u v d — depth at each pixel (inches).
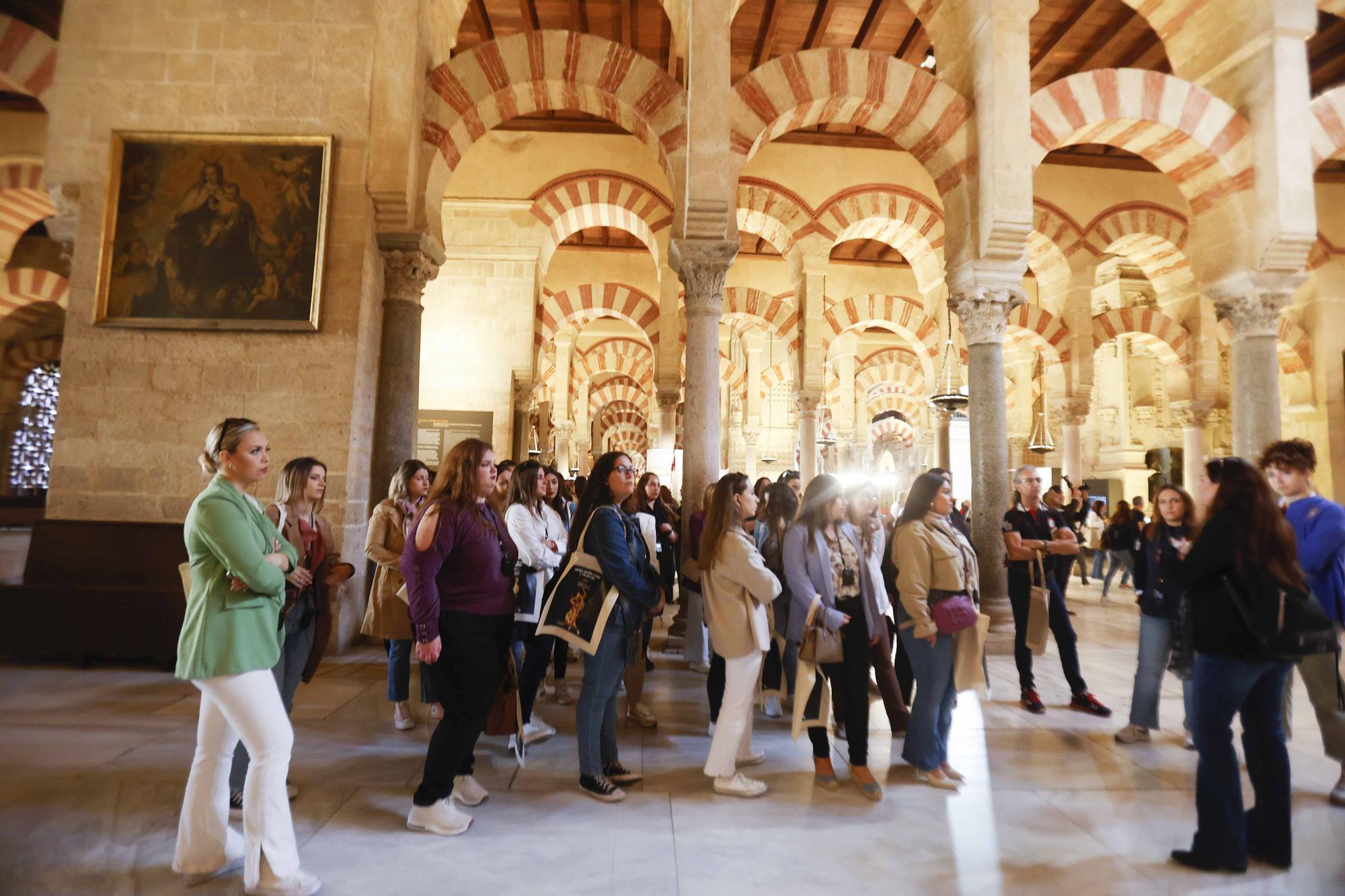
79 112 247.3
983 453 263.9
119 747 145.5
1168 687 213.6
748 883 97.3
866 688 131.6
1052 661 245.6
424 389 408.5
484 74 262.1
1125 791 132.1
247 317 240.2
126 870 97.3
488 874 98.2
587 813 118.9
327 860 101.1
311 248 243.0
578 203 434.3
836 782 131.3
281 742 91.7
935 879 99.3
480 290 419.2
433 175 260.5
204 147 245.3
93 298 240.5
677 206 260.7
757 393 696.4
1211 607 102.8
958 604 134.1
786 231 441.1
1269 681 106.5
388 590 159.2
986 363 266.4
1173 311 503.2
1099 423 701.3
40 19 308.7
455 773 111.3
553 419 700.0
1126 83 272.7
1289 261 278.4
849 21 368.8
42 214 412.8
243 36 251.9
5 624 208.7
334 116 249.8
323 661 225.6
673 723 171.8
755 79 261.4
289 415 238.7
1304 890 97.9
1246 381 286.4
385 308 258.2
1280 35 277.1
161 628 209.3
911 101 267.9
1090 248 460.1
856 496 157.9
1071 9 361.7
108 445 235.3
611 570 121.0
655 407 745.6
